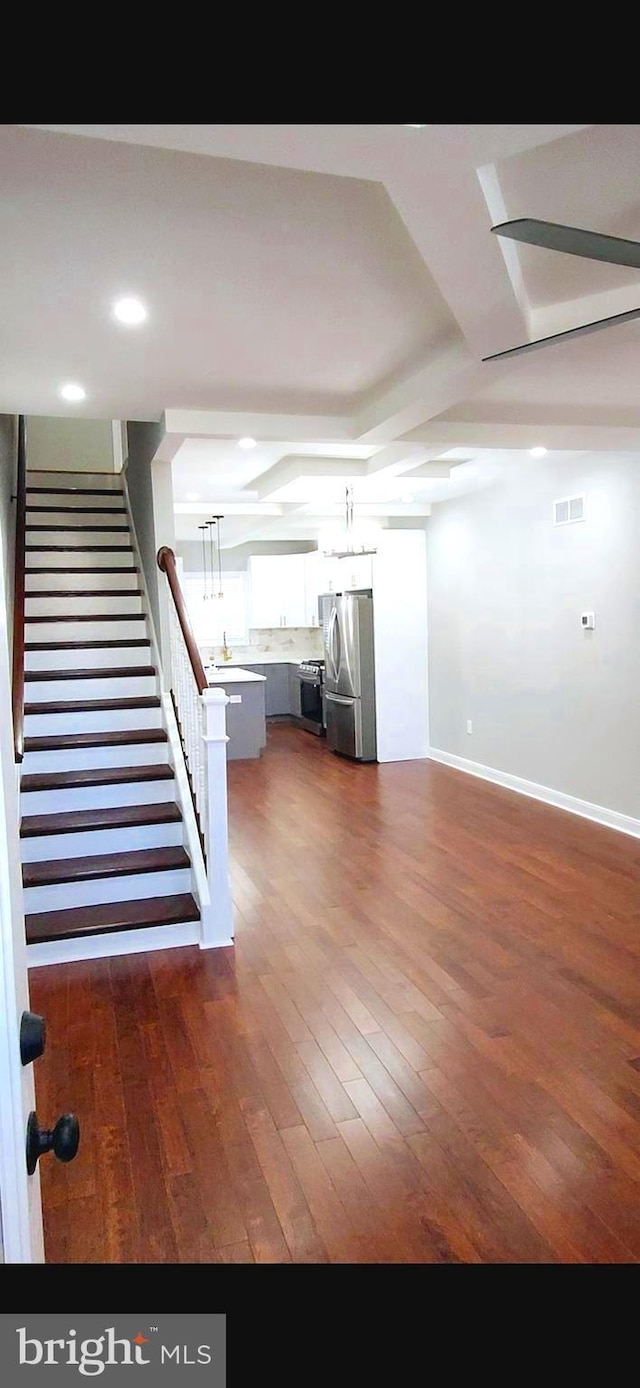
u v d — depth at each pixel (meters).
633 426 4.20
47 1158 2.20
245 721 7.99
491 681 6.69
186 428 3.75
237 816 5.79
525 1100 2.42
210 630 10.19
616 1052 2.66
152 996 3.11
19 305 2.45
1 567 0.96
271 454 4.87
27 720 4.36
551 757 5.95
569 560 5.57
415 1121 2.33
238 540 9.18
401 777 7.02
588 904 3.97
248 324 2.64
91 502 6.31
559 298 2.61
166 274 2.24
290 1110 2.39
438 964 3.34
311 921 3.83
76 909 3.67
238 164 1.65
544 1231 1.91
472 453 5.17
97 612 5.29
